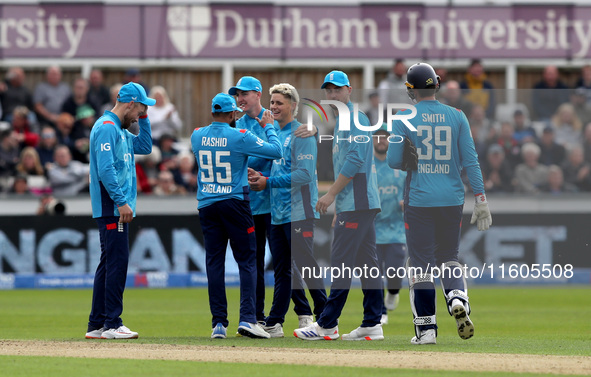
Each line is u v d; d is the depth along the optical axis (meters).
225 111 25.30
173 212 52.50
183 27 61.69
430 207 24.14
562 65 62.50
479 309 40.34
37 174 55.66
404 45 61.84
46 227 51.56
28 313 37.34
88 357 20.84
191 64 62.62
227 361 20.19
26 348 22.77
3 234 51.25
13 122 56.91
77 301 43.47
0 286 51.12
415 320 24.45
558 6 62.16
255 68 62.72
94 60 61.75
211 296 25.59
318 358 20.72
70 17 61.28
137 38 61.53
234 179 25.16
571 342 26.19
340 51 61.75
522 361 20.47
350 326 31.33
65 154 54.88
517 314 37.69
